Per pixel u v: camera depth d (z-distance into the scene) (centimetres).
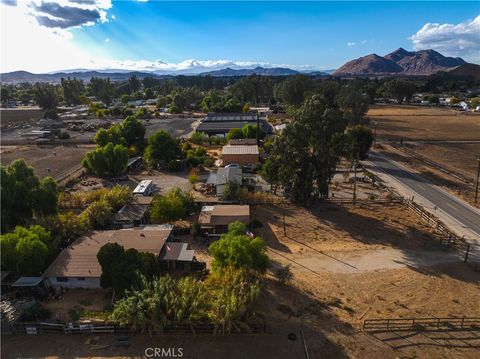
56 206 4741
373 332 2942
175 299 2844
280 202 5894
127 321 2778
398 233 4844
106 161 7156
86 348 2709
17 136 11888
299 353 2683
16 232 3672
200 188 6506
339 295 3462
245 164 8025
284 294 3431
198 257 4141
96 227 4797
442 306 3300
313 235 4800
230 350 2694
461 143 10281
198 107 19388
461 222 5153
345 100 11356
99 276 3406
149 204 5356
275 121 13562
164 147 7794
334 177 7300
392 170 7762
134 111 17688
